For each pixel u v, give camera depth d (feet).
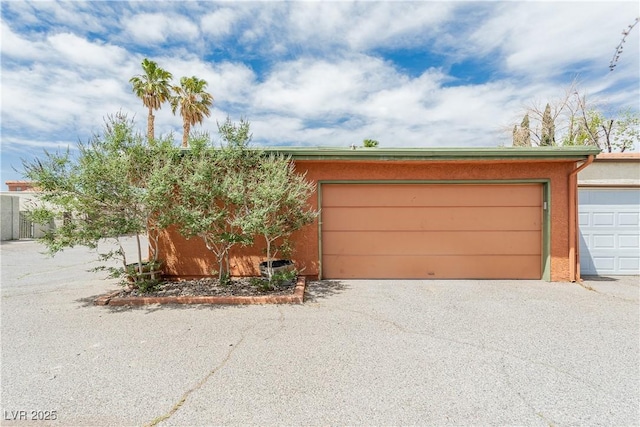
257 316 15.60
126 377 9.90
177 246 22.45
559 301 17.79
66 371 10.30
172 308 16.88
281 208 19.66
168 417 8.00
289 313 15.99
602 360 10.93
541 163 22.13
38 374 10.11
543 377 9.80
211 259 22.45
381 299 18.30
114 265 31.32
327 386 9.33
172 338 12.95
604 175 25.41
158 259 21.86
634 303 17.42
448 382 9.52
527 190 22.84
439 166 22.56
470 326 14.10
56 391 9.15
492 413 8.08
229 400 8.69
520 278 22.86
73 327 14.23
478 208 23.02
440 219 23.15
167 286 20.43
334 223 23.27
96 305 17.43
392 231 23.22
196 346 12.15
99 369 10.42
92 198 16.85
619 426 7.61
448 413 8.07
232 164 18.89
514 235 22.89
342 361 10.87
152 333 13.50
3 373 10.18
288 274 19.51
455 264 23.15
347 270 23.34
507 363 10.71
